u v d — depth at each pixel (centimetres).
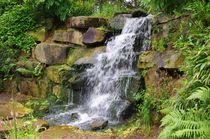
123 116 664
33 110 754
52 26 977
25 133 504
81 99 786
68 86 805
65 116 723
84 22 878
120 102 684
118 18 870
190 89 505
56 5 946
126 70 756
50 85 853
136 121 625
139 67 687
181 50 600
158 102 584
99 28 859
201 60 496
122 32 848
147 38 763
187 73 532
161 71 622
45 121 666
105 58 799
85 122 679
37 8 988
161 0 612
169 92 585
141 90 665
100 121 661
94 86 774
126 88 694
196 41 564
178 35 638
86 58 829
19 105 780
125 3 1173
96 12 1028
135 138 567
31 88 893
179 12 627
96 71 787
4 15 1027
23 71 900
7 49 966
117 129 624
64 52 878
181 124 431
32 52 954
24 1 975
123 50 792
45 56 891
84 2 1072
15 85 931
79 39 881
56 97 823
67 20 944
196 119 439
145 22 782
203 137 407
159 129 570
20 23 1002
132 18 836
